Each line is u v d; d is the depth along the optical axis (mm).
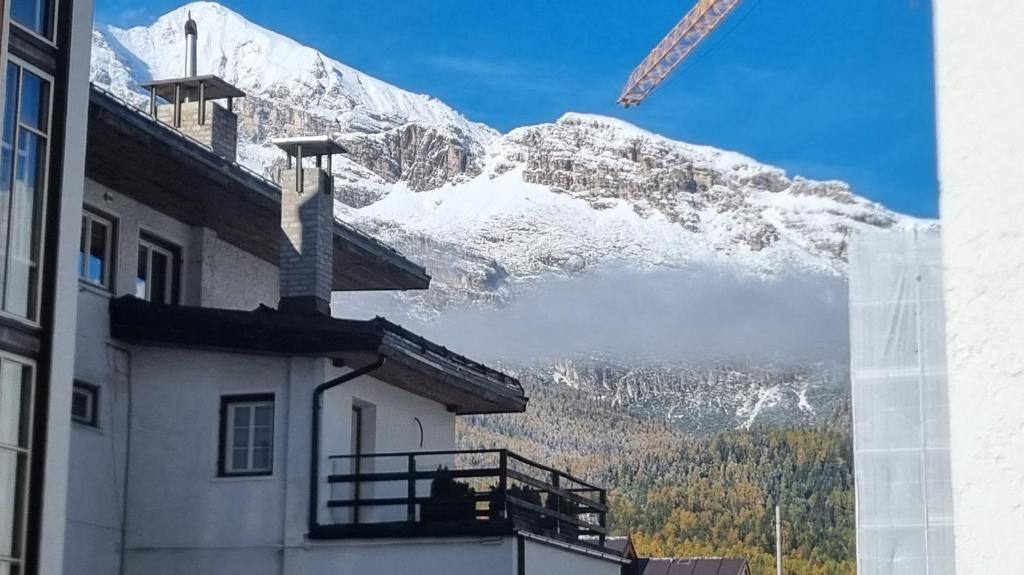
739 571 61969
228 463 20609
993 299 1973
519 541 19469
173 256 22812
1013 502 1916
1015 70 2000
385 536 19859
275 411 20547
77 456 19828
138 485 20703
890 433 20375
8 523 15617
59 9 16891
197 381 20891
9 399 15758
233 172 21047
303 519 20125
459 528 19625
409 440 23688
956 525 1962
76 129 16922
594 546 21953
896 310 20719
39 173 16406
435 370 22500
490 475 20250
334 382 20562
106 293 20719
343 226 25078
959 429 1973
